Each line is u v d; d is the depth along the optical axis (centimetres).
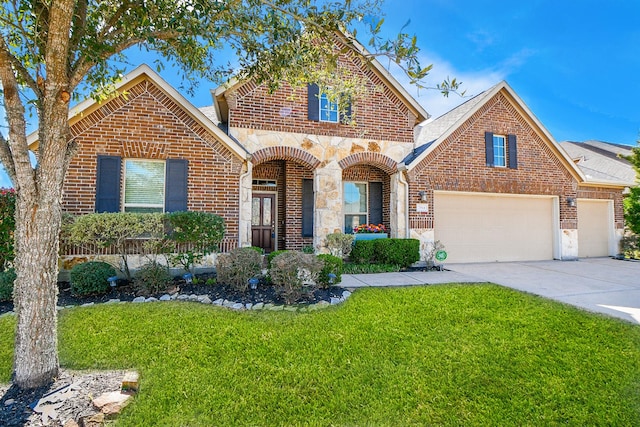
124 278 821
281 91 1063
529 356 433
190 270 875
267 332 492
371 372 389
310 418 312
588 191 1425
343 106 616
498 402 340
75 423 288
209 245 834
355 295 694
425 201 1164
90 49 364
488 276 966
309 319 547
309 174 1264
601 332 507
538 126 1311
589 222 1463
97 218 713
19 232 337
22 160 329
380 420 311
